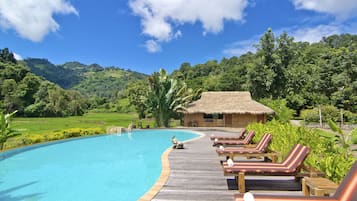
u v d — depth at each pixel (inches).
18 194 259.1
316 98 1640.0
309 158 256.2
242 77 2039.9
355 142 264.5
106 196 248.7
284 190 222.7
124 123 1421.0
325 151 265.3
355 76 1619.1
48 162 418.3
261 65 1749.5
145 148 567.8
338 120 1154.0
